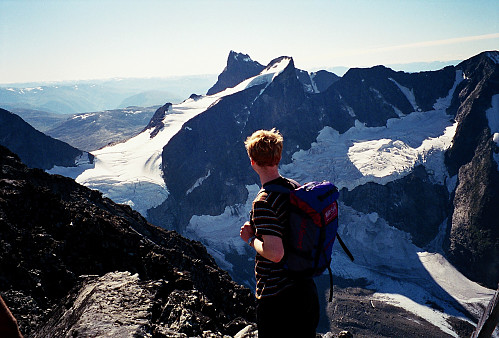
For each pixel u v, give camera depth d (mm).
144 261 15070
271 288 3947
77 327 4910
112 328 4922
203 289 18797
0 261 10680
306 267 3875
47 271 11773
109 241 15414
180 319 7277
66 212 16062
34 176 22656
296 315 3861
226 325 10992
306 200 3855
